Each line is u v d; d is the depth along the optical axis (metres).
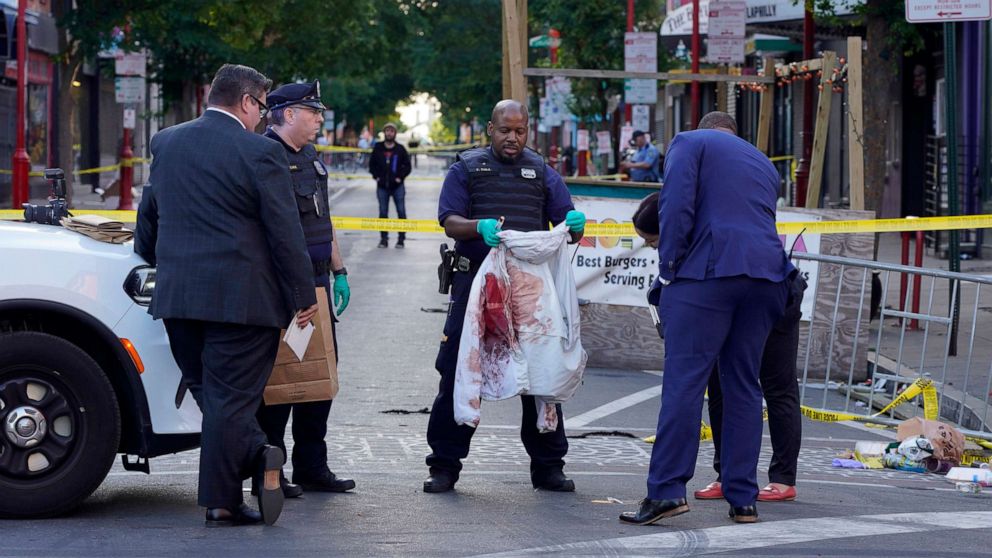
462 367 12.45
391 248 42.31
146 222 11.38
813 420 18.17
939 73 41.84
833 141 52.59
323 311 12.05
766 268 11.16
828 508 12.21
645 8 64.38
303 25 61.66
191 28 54.06
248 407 10.90
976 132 38.16
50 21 59.50
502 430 16.73
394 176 42.28
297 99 12.36
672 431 11.22
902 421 16.61
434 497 12.61
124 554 10.02
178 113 71.75
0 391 10.99
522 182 12.84
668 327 11.27
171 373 11.38
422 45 87.62
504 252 12.52
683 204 11.08
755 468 11.53
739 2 34.19
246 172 10.70
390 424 16.94
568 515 11.78
